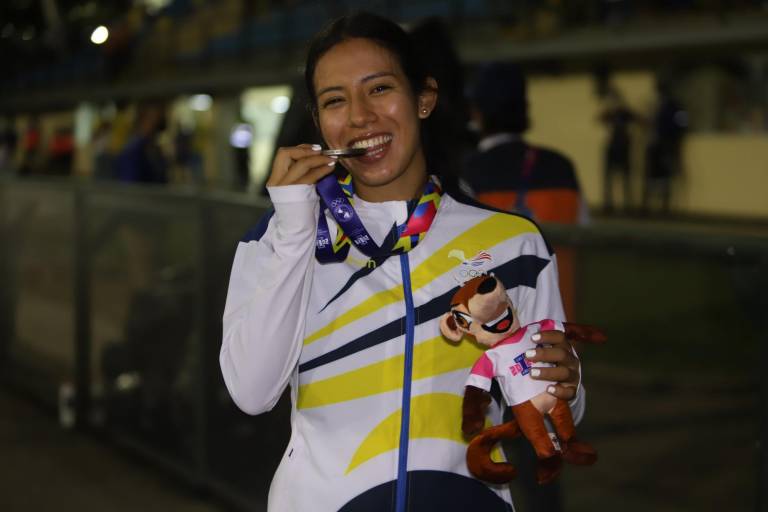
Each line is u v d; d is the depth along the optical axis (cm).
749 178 1301
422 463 146
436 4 1225
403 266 152
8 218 538
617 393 271
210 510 360
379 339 149
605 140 1418
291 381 159
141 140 596
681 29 1005
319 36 156
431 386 148
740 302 217
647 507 249
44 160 1827
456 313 145
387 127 152
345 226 151
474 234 156
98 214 429
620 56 1169
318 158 144
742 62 1295
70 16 1466
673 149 1338
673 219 1320
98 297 436
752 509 214
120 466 410
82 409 459
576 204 283
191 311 362
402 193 158
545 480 150
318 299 152
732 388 224
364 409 148
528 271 156
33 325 509
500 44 1160
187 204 357
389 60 152
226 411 348
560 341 146
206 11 1705
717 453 227
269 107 1928
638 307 371
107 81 1945
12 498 374
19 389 530
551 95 1538
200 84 1702
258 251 154
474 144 288
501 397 162
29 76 2233
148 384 399
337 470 148
